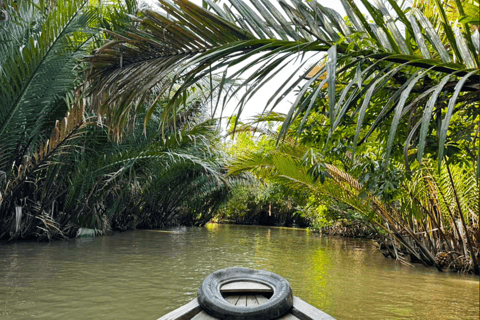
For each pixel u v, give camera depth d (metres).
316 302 5.48
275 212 31.92
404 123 3.08
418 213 8.45
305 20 2.50
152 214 21.06
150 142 13.58
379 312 5.06
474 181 8.04
